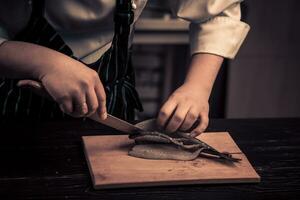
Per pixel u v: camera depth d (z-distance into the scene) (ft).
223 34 5.30
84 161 4.60
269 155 4.81
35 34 5.23
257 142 5.04
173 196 4.18
